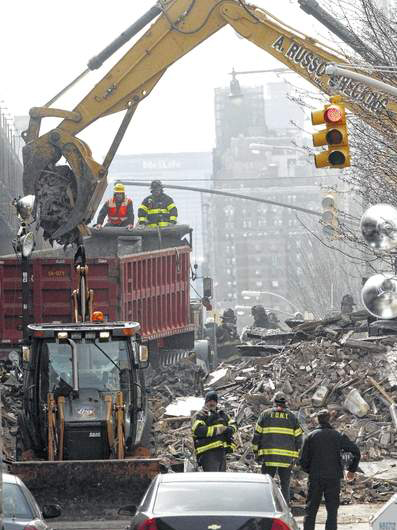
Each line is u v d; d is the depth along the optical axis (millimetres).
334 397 57875
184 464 48969
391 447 52906
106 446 43312
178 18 67125
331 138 44094
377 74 61844
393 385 57125
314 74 63750
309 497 38969
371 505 46375
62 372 44125
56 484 41281
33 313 62406
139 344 44844
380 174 67062
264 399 57531
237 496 27859
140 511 27609
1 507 26969
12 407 55156
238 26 65188
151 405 59594
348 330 64875
